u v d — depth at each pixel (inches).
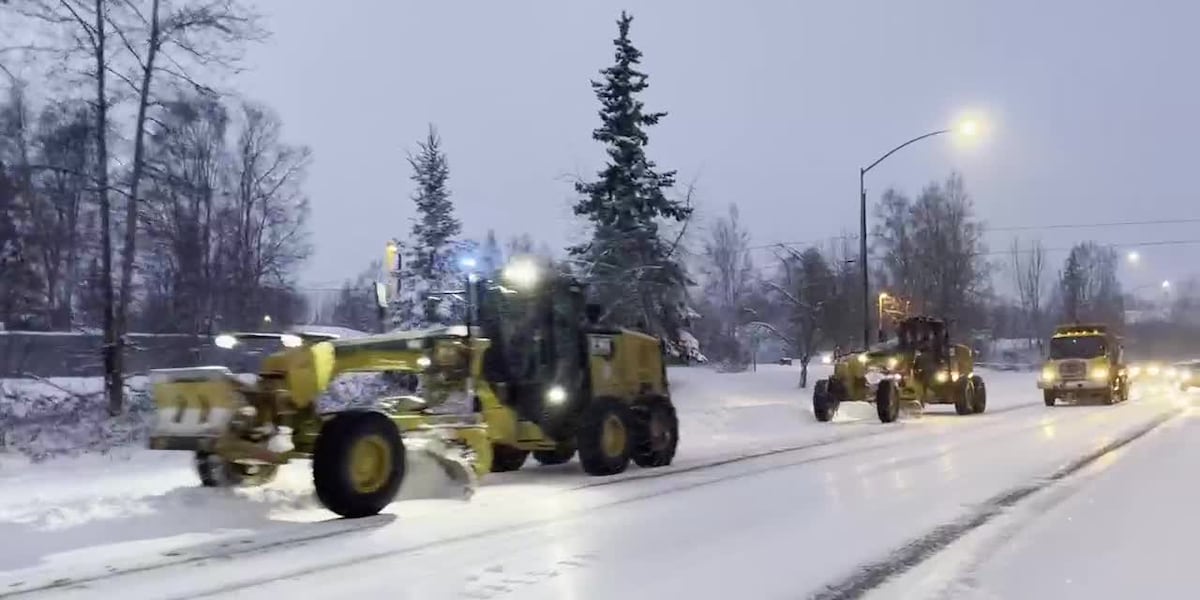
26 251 876.6
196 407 381.1
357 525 358.9
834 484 468.8
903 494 432.5
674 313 1212.5
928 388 1006.4
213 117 874.8
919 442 687.7
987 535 336.5
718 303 2566.4
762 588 266.8
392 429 389.1
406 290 1424.7
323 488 369.1
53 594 263.3
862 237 1145.4
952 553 308.5
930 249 2182.6
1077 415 991.0
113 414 775.7
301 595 262.7
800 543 325.1
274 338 407.2
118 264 828.6
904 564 293.9
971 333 2224.4
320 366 395.5
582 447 515.5
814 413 943.7
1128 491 435.5
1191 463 539.2
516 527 357.4
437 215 1530.5
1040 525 354.6
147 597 260.7
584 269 1162.6
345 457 369.4
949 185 2257.6
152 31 794.2
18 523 349.1
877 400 907.4
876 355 982.4
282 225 1971.0
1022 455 588.7
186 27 804.0
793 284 1937.7
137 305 1176.8
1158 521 361.4
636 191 1189.1
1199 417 931.3
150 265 1233.4
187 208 1152.8
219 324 1451.8
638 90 1206.3
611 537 337.7
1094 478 480.1
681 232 1229.1
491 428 490.9
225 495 398.0
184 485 440.8
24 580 276.8
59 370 1094.4
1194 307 3666.3
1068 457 574.6
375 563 298.8
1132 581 272.7
